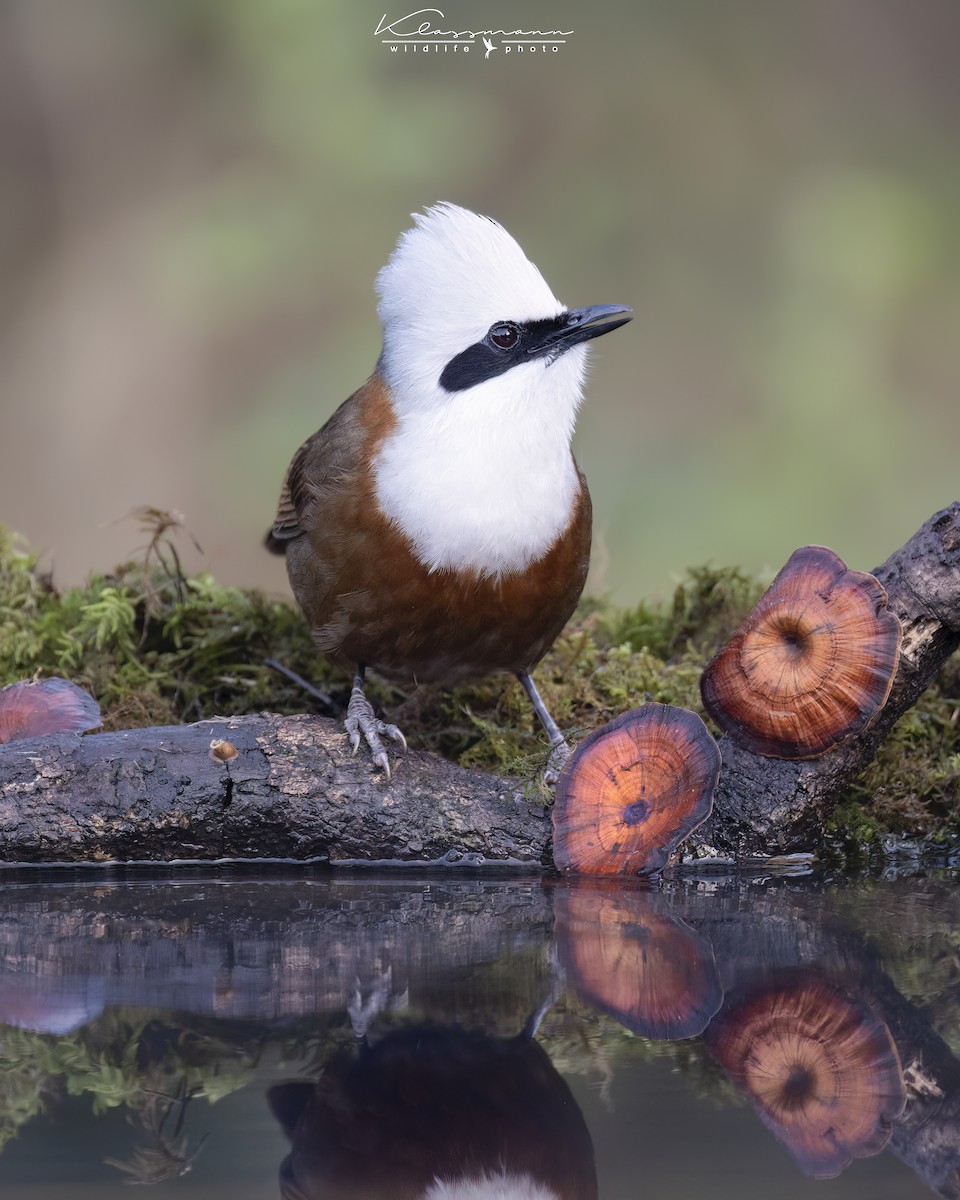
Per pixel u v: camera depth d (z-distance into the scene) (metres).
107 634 12.20
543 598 9.93
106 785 9.16
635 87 30.34
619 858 9.20
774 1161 5.10
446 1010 6.57
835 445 26.83
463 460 9.62
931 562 9.10
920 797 10.66
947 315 28.39
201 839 9.26
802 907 8.51
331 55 28.30
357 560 9.86
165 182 30.84
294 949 7.56
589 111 30.12
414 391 9.80
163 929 7.93
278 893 8.80
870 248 28.59
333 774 9.35
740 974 7.09
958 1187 4.92
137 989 6.88
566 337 9.74
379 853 9.33
